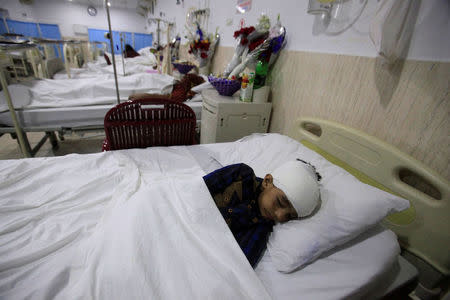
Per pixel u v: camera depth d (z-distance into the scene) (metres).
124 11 7.04
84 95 2.12
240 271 0.64
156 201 0.78
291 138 1.44
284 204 0.82
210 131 1.73
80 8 6.50
